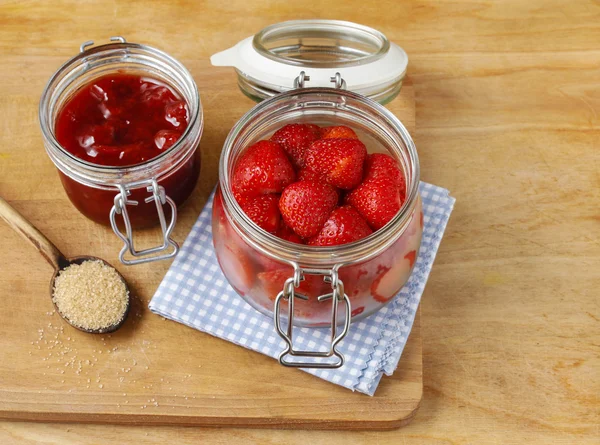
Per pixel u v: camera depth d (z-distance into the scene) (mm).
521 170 584
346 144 444
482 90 625
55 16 645
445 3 674
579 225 560
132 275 523
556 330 521
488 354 514
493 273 540
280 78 540
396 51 567
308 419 480
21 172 558
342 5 669
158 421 486
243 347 500
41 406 479
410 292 511
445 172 581
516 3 676
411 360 495
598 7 674
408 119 585
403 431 493
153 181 479
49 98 504
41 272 521
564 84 629
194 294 508
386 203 438
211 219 526
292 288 420
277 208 447
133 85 546
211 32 644
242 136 463
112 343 499
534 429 493
